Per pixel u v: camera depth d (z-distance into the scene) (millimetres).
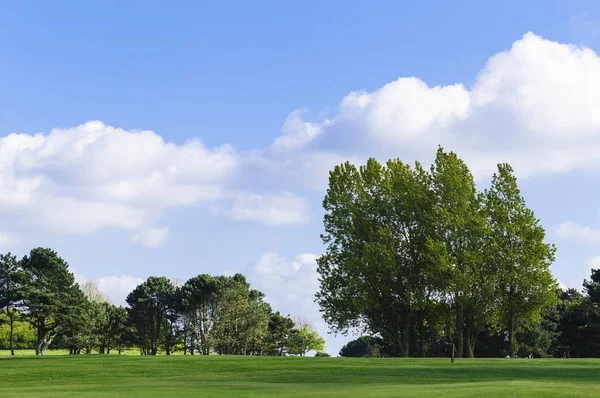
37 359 56938
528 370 36562
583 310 86625
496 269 65625
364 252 66125
